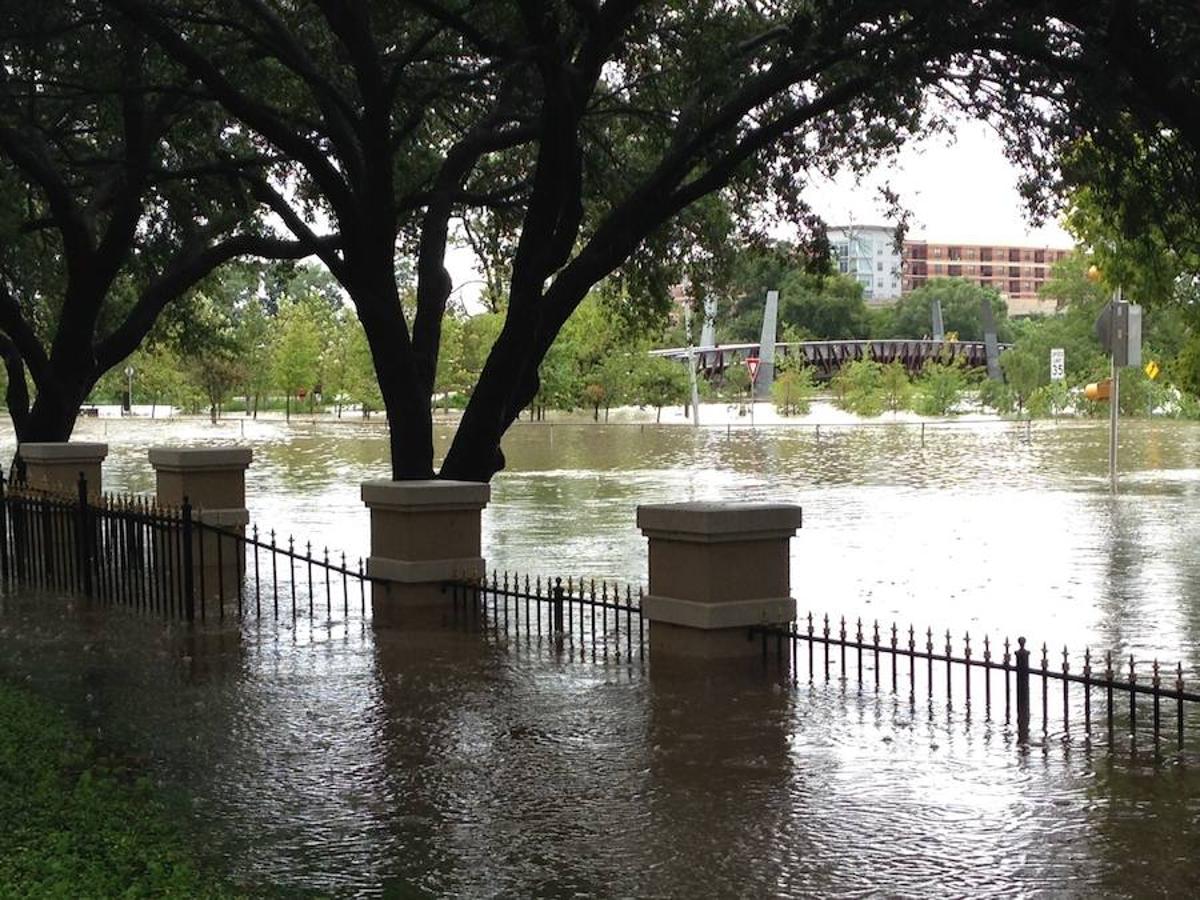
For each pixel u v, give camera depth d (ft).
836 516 86.79
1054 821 26.61
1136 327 102.94
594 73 59.57
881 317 490.90
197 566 62.39
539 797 28.63
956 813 27.17
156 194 86.22
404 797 28.76
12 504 60.13
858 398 282.56
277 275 96.94
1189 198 57.98
